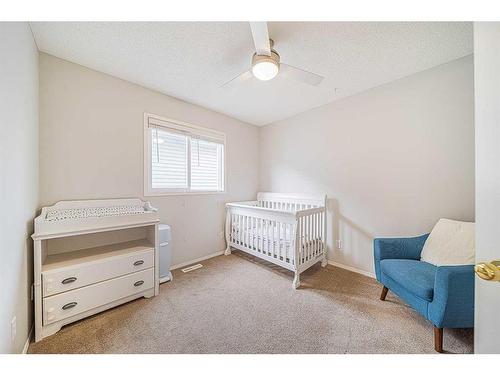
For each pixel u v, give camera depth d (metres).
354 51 1.69
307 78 1.68
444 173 1.92
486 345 0.67
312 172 3.00
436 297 1.27
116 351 1.29
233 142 3.37
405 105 2.13
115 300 1.72
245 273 2.48
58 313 1.44
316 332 1.47
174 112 2.61
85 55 1.76
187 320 1.60
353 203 2.56
